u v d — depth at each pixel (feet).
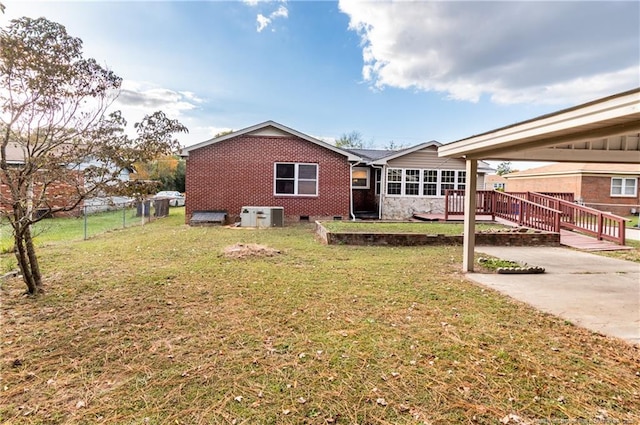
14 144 13.98
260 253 22.86
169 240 28.66
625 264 22.20
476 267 20.43
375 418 6.86
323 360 9.06
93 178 14.25
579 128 10.82
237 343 10.00
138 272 17.93
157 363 8.84
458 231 31.89
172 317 11.91
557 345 10.11
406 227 34.19
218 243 27.30
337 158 44.32
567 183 65.57
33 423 6.66
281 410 7.08
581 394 7.69
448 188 49.49
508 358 9.25
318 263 20.83
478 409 7.14
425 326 11.39
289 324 11.41
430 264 21.12
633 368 8.86
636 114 8.58
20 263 13.80
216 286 15.58
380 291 15.19
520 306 13.57
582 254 25.96
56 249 24.29
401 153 48.11
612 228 35.47
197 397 7.48
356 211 53.01
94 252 23.31
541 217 33.53
